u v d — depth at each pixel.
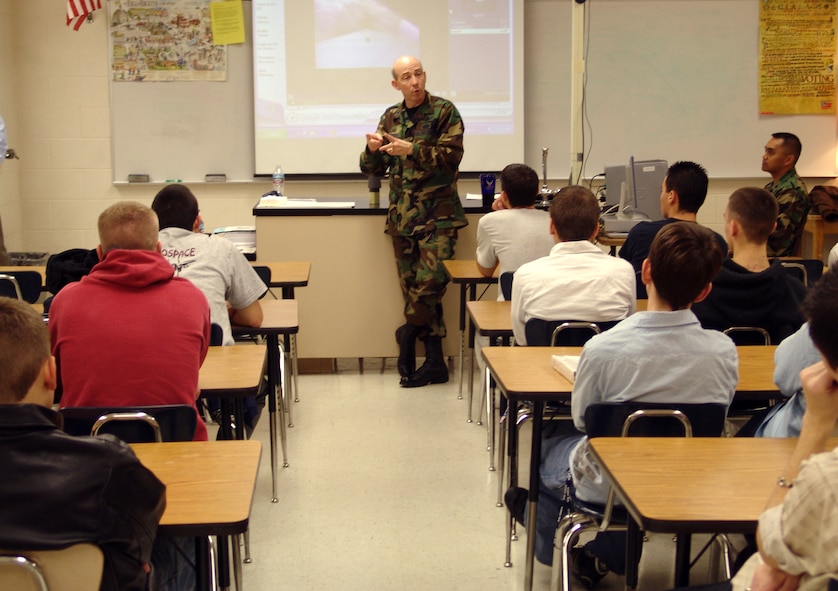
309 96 6.80
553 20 6.86
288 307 3.63
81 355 2.21
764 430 2.23
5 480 1.37
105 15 6.70
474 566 2.88
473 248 5.14
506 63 6.83
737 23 6.93
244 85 6.81
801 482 1.17
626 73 6.94
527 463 3.71
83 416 2.03
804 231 6.75
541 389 2.35
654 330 2.10
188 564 2.10
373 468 3.69
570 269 2.98
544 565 2.87
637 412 2.02
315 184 6.94
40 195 6.86
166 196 3.30
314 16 6.72
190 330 2.28
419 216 4.82
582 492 2.20
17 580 1.40
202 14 6.72
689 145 7.04
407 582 2.78
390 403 4.55
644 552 2.93
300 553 2.97
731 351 2.13
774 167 5.34
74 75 6.75
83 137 6.81
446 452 3.86
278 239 5.04
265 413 4.36
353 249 5.06
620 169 5.68
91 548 1.40
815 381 1.52
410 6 6.75
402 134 4.85
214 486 1.75
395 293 5.10
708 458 1.81
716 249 2.08
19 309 1.49
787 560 1.19
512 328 3.24
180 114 6.81
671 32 6.91
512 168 4.19
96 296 2.25
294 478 3.59
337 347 5.13
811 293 1.34
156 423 2.01
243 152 6.88
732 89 7.00
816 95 7.05
